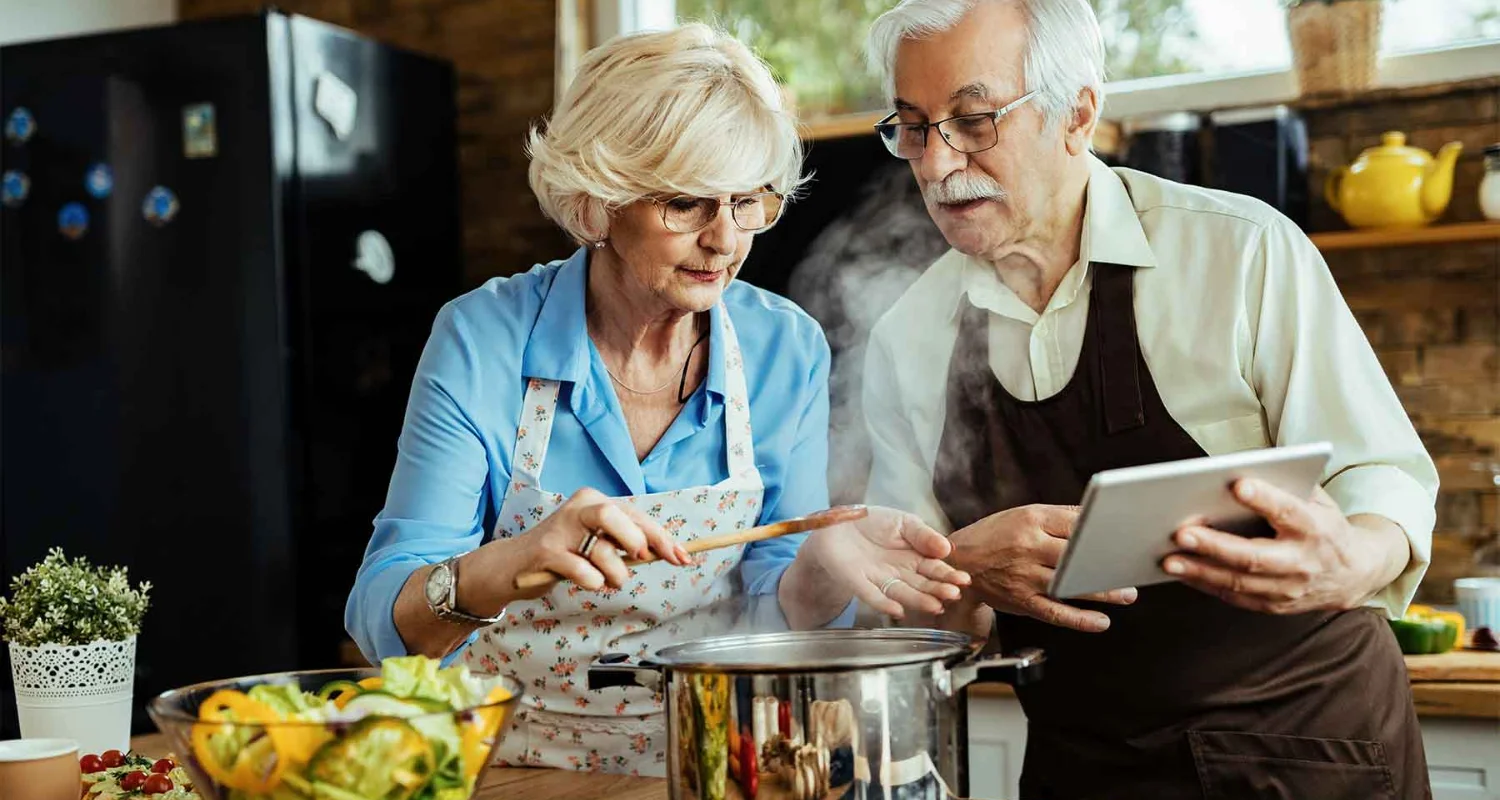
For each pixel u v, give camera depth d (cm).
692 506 164
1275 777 167
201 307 309
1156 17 286
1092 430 176
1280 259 168
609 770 169
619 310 160
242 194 305
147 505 316
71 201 321
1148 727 173
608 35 341
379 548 151
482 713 103
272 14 304
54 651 170
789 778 106
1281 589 130
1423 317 263
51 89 322
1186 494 116
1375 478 156
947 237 177
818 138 285
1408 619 224
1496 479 256
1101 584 123
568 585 164
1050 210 175
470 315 162
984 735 245
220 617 309
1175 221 175
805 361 173
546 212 157
